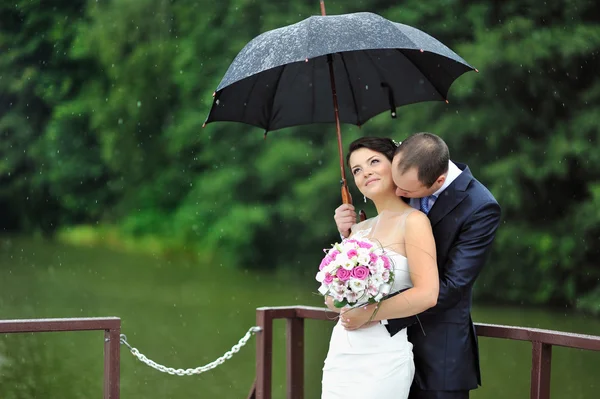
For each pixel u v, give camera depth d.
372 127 24.95
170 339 19.55
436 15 25.73
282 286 28.48
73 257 35.56
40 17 40.44
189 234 34.09
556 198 23.61
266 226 30.64
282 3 30.02
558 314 23.05
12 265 33.56
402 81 6.74
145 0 34.84
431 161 5.14
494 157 23.69
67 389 13.86
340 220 6.08
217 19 33.12
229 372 16.06
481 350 18.73
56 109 39.53
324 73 6.87
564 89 23.05
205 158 32.91
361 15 5.69
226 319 22.38
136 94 36.06
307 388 14.98
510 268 23.83
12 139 42.03
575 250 22.91
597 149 22.09
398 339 5.30
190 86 33.19
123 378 15.61
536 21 23.25
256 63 5.59
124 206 38.72
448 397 5.38
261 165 29.31
